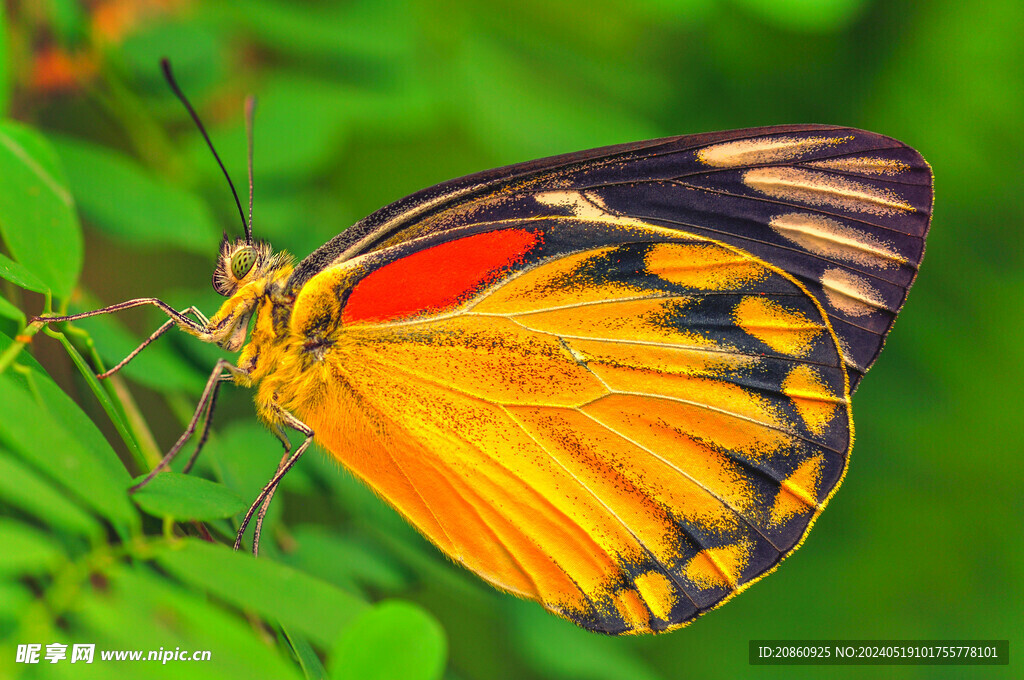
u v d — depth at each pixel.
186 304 0.34
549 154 0.35
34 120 0.34
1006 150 0.34
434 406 0.33
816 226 0.33
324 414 0.33
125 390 0.33
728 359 0.33
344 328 0.33
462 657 0.35
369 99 0.35
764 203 0.34
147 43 0.34
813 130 0.33
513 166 0.34
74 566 0.31
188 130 0.34
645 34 0.35
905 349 0.35
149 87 0.34
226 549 0.31
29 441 0.31
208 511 0.31
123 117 0.34
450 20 0.35
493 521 0.33
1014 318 0.35
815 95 0.35
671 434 0.33
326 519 0.34
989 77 0.34
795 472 0.33
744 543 0.33
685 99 0.35
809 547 0.36
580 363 0.33
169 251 0.35
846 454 0.33
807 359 0.33
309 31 0.35
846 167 0.33
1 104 0.33
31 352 0.32
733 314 0.33
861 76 0.35
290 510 0.34
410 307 0.33
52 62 0.34
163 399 0.34
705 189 0.34
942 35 0.34
